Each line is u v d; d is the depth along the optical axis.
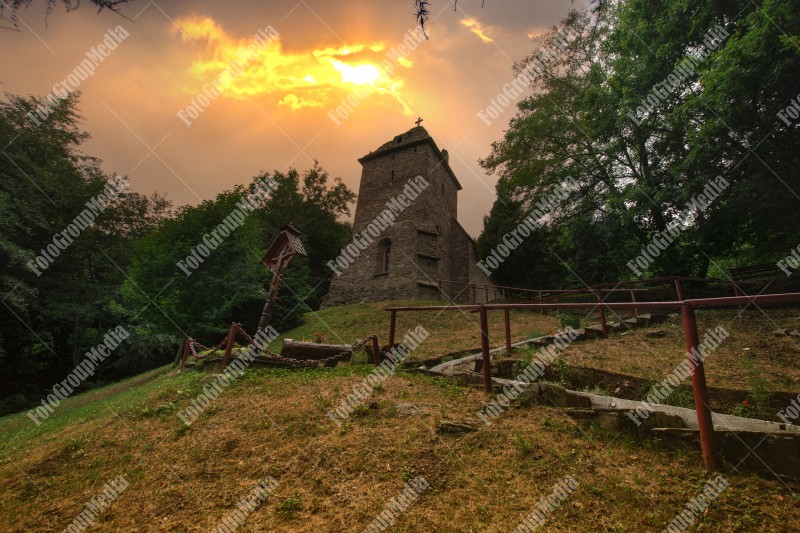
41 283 17.89
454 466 3.31
